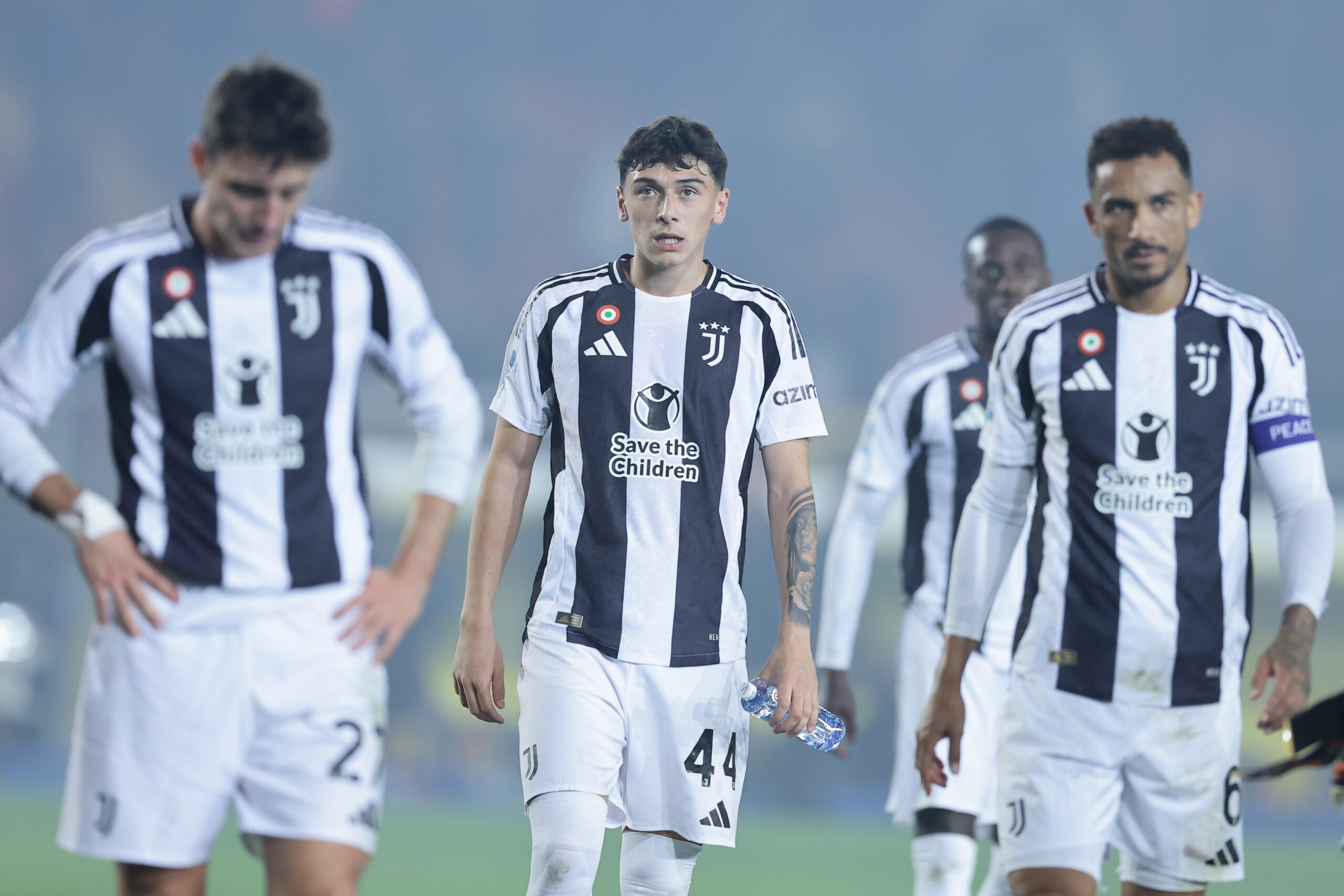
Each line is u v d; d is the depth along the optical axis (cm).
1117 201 1367
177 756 1142
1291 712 1380
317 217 1188
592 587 1351
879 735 4962
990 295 2020
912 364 2073
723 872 2855
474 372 10350
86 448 6250
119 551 1130
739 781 1383
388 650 1197
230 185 1077
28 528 5303
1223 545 1394
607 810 1388
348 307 1174
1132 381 1391
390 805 4162
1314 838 4250
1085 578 1391
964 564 1470
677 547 1351
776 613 4884
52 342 1141
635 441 1350
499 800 4638
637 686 1350
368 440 6228
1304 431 1412
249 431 1153
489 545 1388
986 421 1479
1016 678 1430
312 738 1157
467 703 1381
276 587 1156
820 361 10200
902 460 2075
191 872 1171
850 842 3506
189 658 1143
